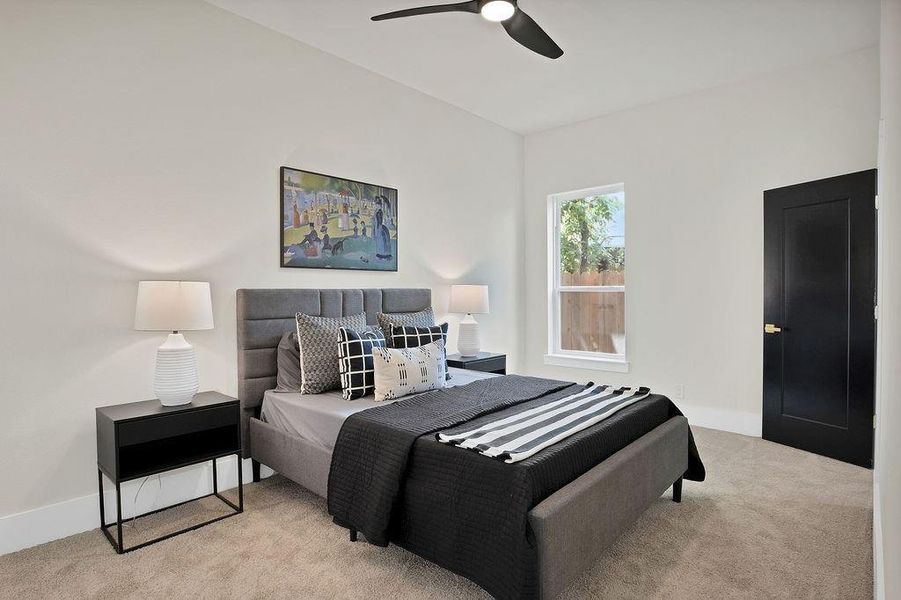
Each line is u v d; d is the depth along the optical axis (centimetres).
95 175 251
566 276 518
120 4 258
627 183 459
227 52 299
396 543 204
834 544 225
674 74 382
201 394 277
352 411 253
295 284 335
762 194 385
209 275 293
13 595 192
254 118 312
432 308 432
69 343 244
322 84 347
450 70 376
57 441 240
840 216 335
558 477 181
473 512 177
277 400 288
